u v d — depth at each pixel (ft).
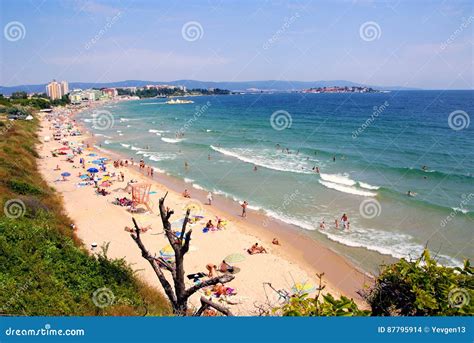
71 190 109.09
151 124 298.56
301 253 71.15
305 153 165.17
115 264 49.01
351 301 14.47
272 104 520.42
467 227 79.30
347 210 92.94
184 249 15.11
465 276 14.40
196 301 52.80
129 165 148.87
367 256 68.69
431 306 13.46
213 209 97.19
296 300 14.98
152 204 99.25
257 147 183.42
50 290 35.42
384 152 163.73
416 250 69.56
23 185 83.25
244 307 52.29
